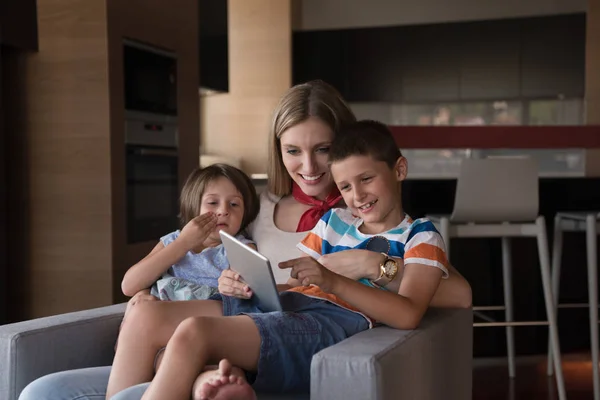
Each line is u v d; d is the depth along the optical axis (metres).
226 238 1.47
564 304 3.80
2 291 3.13
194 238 1.79
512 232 3.05
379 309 1.41
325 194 1.89
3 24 3.10
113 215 3.38
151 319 1.51
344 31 7.57
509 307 3.37
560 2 7.27
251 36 7.17
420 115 7.64
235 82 7.22
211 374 1.26
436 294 1.71
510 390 3.10
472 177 2.98
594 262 3.00
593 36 6.93
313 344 1.43
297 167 1.83
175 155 4.00
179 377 1.29
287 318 1.43
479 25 7.25
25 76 3.44
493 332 3.82
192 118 4.20
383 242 1.60
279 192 1.94
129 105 3.52
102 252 3.39
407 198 4.09
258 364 1.39
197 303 1.58
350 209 1.71
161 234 3.86
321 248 1.68
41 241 3.46
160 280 1.81
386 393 1.23
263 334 1.39
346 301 1.42
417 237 1.55
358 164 1.54
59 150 3.42
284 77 7.13
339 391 1.22
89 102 3.37
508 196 2.98
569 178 4.07
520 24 7.14
